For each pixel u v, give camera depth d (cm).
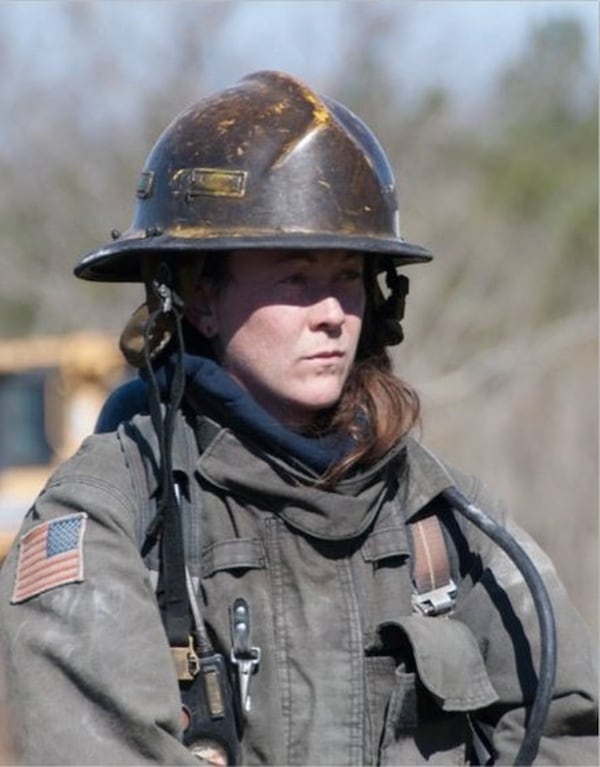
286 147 806
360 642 785
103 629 738
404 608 798
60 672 739
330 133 812
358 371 823
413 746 786
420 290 5150
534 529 4034
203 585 775
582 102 6219
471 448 4416
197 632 769
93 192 4881
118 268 887
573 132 6134
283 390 802
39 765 729
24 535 777
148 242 812
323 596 787
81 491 771
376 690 785
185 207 811
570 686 803
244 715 766
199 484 790
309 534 786
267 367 804
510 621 799
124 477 783
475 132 5881
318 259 801
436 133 5044
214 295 823
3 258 4941
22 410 3019
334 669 779
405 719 780
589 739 809
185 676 763
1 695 750
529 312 5372
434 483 814
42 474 3008
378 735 783
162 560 771
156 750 726
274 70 841
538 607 783
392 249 805
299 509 784
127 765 723
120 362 3114
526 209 5894
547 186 5947
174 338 823
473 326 5178
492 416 4459
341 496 787
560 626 812
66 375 3058
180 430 800
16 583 762
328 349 801
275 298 802
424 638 776
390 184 831
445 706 774
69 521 764
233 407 787
